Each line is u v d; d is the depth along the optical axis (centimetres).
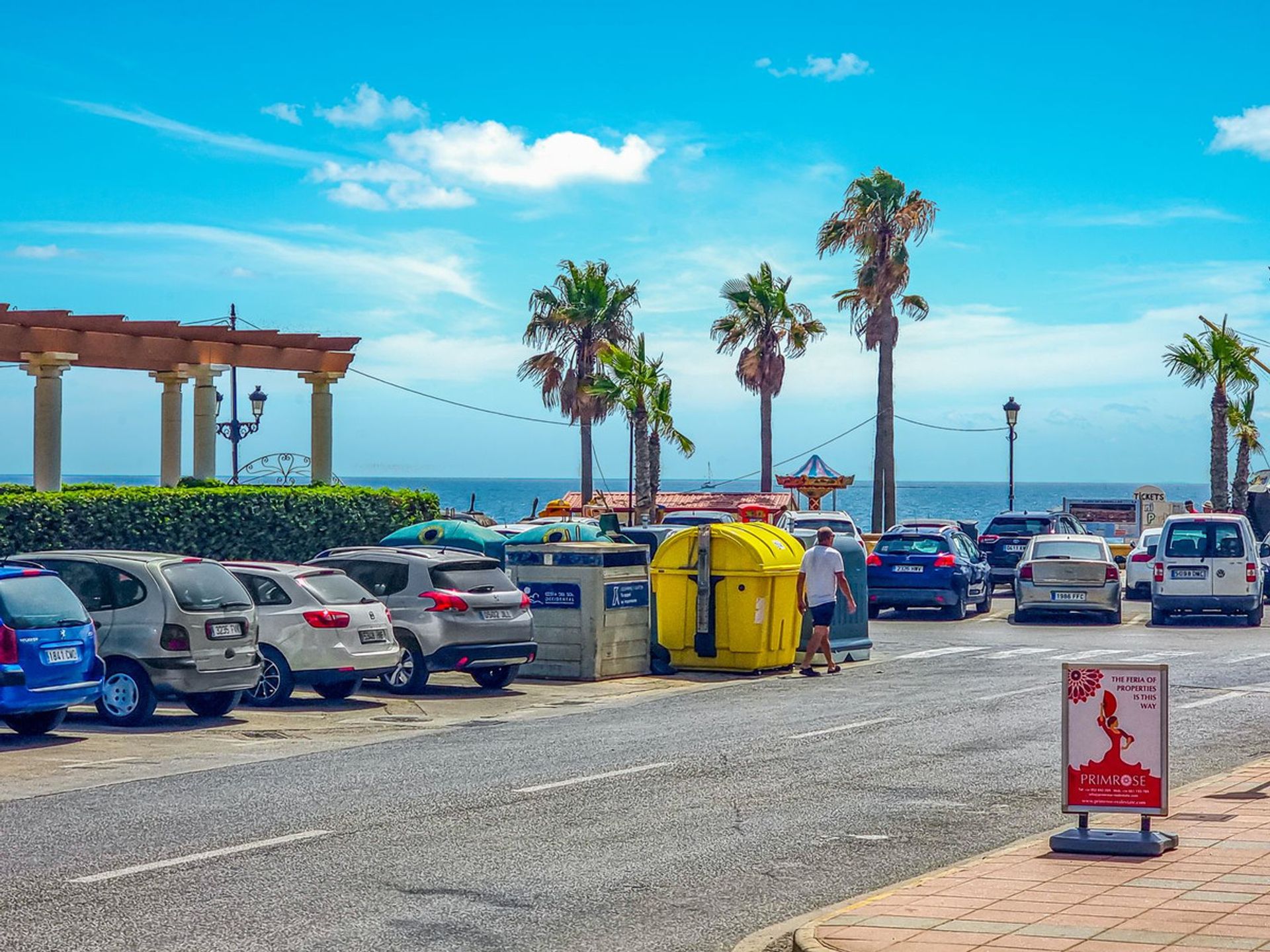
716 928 724
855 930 680
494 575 1842
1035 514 3847
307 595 1666
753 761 1233
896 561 2927
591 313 5019
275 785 1120
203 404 2936
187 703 1641
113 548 2344
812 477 4422
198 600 1510
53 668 1343
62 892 777
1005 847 886
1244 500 5119
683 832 946
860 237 4769
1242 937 652
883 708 1598
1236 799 1039
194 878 810
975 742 1336
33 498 2239
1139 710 861
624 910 755
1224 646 2370
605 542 1997
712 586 2017
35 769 1216
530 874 828
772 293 5250
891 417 4800
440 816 995
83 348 2558
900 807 1033
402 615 1783
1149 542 3628
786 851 895
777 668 2050
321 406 3058
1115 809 864
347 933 702
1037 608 2869
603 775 1164
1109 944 644
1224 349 4638
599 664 1944
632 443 4434
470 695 1798
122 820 980
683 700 1720
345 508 2738
